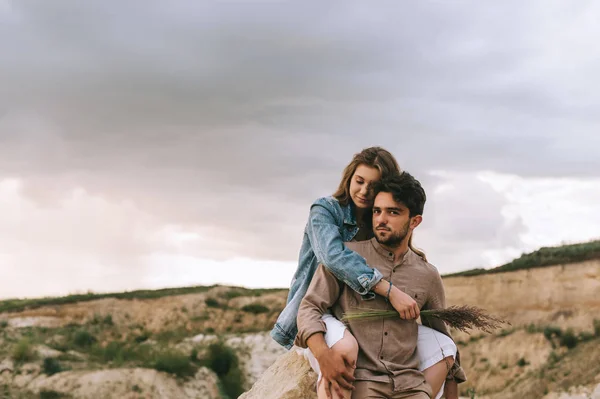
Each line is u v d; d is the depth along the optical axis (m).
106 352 43.09
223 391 40.53
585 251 46.59
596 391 32.66
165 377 39.75
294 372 5.24
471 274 49.78
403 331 4.09
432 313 4.23
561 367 37.00
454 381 4.39
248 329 51.62
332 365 3.90
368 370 3.98
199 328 52.28
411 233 4.38
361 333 4.05
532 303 45.19
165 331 51.75
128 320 52.75
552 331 40.84
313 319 4.04
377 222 4.16
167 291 58.09
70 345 45.22
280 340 4.94
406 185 4.10
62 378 37.84
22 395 36.62
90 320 52.50
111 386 37.78
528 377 37.94
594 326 40.56
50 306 53.44
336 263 4.11
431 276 4.27
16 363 39.38
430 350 4.22
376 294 4.09
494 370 39.97
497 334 43.00
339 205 4.67
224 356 43.66
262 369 44.06
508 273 47.59
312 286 4.20
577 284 44.41
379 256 4.23
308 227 4.62
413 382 3.98
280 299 55.59
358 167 4.62
